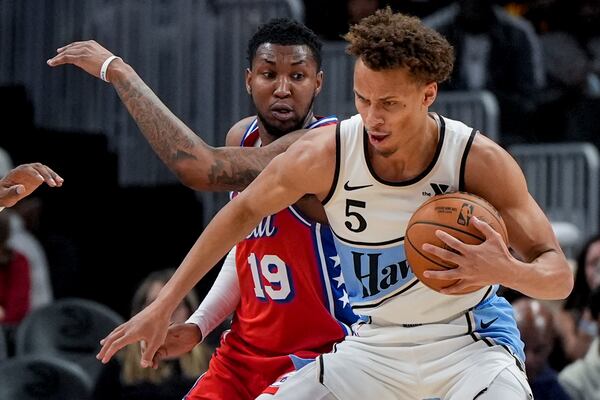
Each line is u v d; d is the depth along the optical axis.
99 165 16.77
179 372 10.55
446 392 5.86
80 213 16.52
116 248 16.38
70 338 12.03
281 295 6.68
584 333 11.24
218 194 16.27
